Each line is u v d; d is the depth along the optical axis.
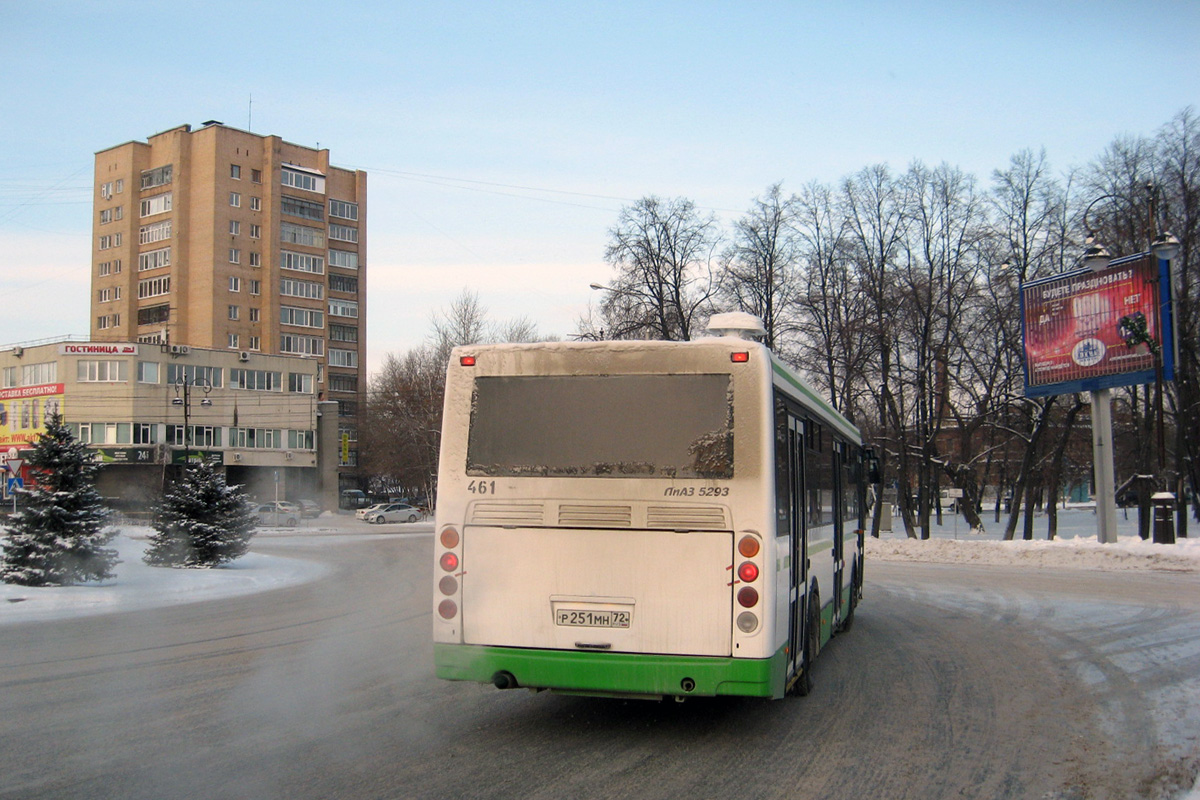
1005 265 35.53
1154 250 24.83
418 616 14.88
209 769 6.04
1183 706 7.88
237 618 14.58
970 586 19.62
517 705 8.06
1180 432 35.03
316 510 68.06
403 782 5.77
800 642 7.97
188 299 79.44
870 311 38.00
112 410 62.28
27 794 5.50
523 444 6.95
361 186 88.75
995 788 5.74
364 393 87.75
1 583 17.88
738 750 6.60
